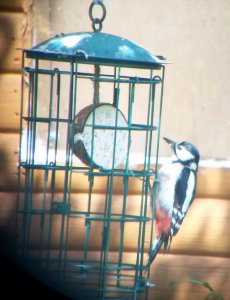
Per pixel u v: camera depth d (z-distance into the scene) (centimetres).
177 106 1156
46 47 887
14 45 1039
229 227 1117
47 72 925
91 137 923
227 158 1161
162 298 1111
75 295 959
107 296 1062
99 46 889
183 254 1119
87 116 921
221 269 1116
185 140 1158
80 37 896
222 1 1157
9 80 1039
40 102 1109
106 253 949
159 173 1135
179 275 1114
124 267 976
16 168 1048
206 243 1117
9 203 1048
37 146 1092
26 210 934
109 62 880
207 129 1160
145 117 1140
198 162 1128
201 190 1118
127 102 1129
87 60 878
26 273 948
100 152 927
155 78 951
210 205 1117
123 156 939
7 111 1042
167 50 1150
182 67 1155
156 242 1124
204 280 1116
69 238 1071
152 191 1023
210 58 1157
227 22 1158
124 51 889
